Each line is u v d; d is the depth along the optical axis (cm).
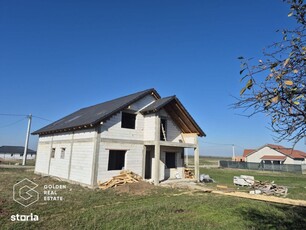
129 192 1324
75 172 1650
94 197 1150
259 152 5572
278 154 5281
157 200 1148
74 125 1705
